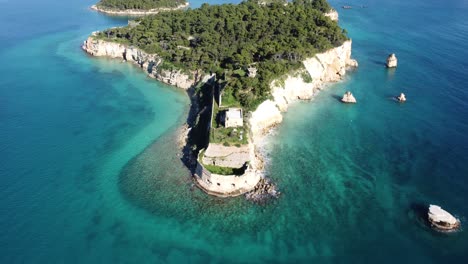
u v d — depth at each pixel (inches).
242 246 3024.1
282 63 5142.7
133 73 6225.4
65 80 6008.9
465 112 4815.5
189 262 2901.1
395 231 3105.3
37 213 3363.7
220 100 4419.3
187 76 5575.8
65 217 3326.8
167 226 3225.9
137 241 3088.1
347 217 3250.5
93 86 5777.6
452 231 3080.7
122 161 4037.9
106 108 5118.1
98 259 2930.6
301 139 4343.0
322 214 3287.4
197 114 4694.9
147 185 3678.6
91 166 3969.0
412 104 5073.8
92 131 4589.1
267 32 6171.3
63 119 4857.3
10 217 3312.0
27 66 6584.6
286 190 3555.6
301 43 5698.8
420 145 4190.5
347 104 5113.2
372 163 3919.8
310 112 4916.3
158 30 6870.1
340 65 6003.9
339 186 3602.4
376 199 3437.5
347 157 4023.1
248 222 3240.7
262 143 4261.8
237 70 4980.3
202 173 3585.1
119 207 3430.1
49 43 7770.7
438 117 4736.7
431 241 3009.4
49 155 4141.2
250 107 4360.2
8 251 2984.7
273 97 4665.4
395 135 4397.1
